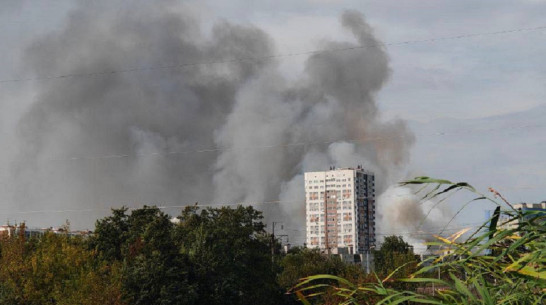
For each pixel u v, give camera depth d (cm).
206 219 11631
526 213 564
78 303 7125
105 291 7306
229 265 10538
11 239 8325
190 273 9756
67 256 8000
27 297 7575
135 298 8869
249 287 11069
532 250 560
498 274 582
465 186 587
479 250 567
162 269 9044
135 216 10325
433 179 595
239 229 11288
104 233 10238
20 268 7794
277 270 12275
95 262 8431
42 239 8531
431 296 571
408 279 585
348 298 596
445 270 592
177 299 9031
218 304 10175
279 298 11688
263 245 11656
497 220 577
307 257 16538
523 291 563
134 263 9219
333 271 14962
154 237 9550
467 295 554
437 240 602
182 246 10431
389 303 561
